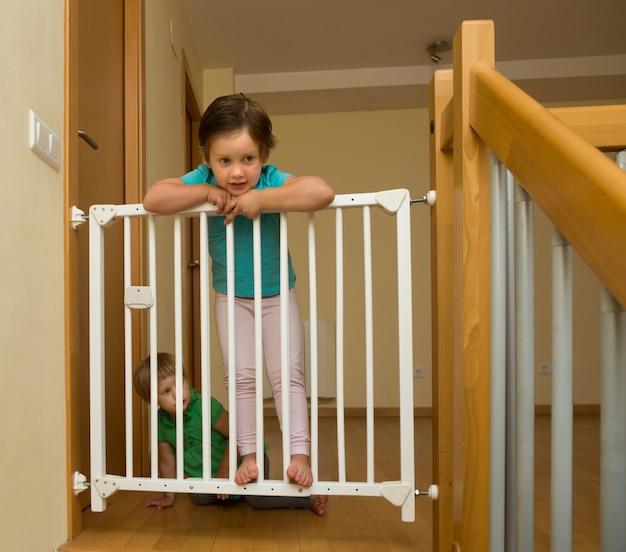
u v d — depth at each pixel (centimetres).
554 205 69
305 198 123
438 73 133
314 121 490
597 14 374
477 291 105
